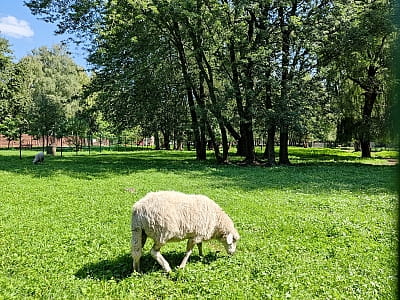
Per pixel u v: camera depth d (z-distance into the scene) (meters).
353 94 15.89
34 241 3.80
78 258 3.32
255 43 12.72
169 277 2.92
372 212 5.23
